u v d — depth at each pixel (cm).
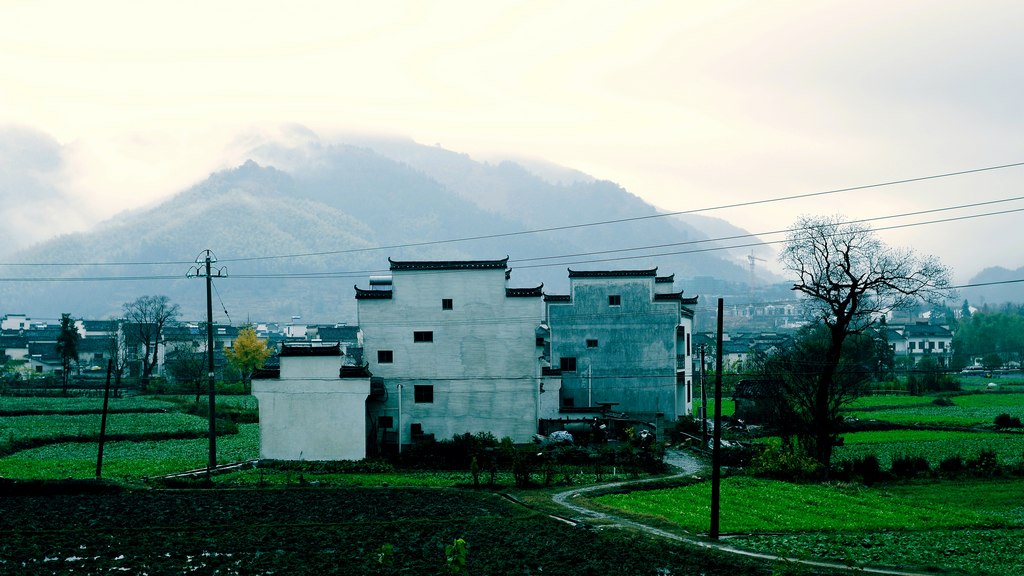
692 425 8975
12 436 8506
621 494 5875
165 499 5497
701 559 3981
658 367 9275
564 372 9275
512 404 7800
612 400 9256
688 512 5194
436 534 4497
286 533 4503
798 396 7444
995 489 6272
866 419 10512
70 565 3838
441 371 7800
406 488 5922
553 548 4191
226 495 5662
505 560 3953
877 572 3828
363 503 5375
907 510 5359
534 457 6238
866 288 6994
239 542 4294
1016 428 9906
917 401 13162
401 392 7775
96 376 18362
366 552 4103
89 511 5056
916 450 8075
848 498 5769
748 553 4134
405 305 7831
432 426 7762
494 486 6078
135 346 19425
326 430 7225
